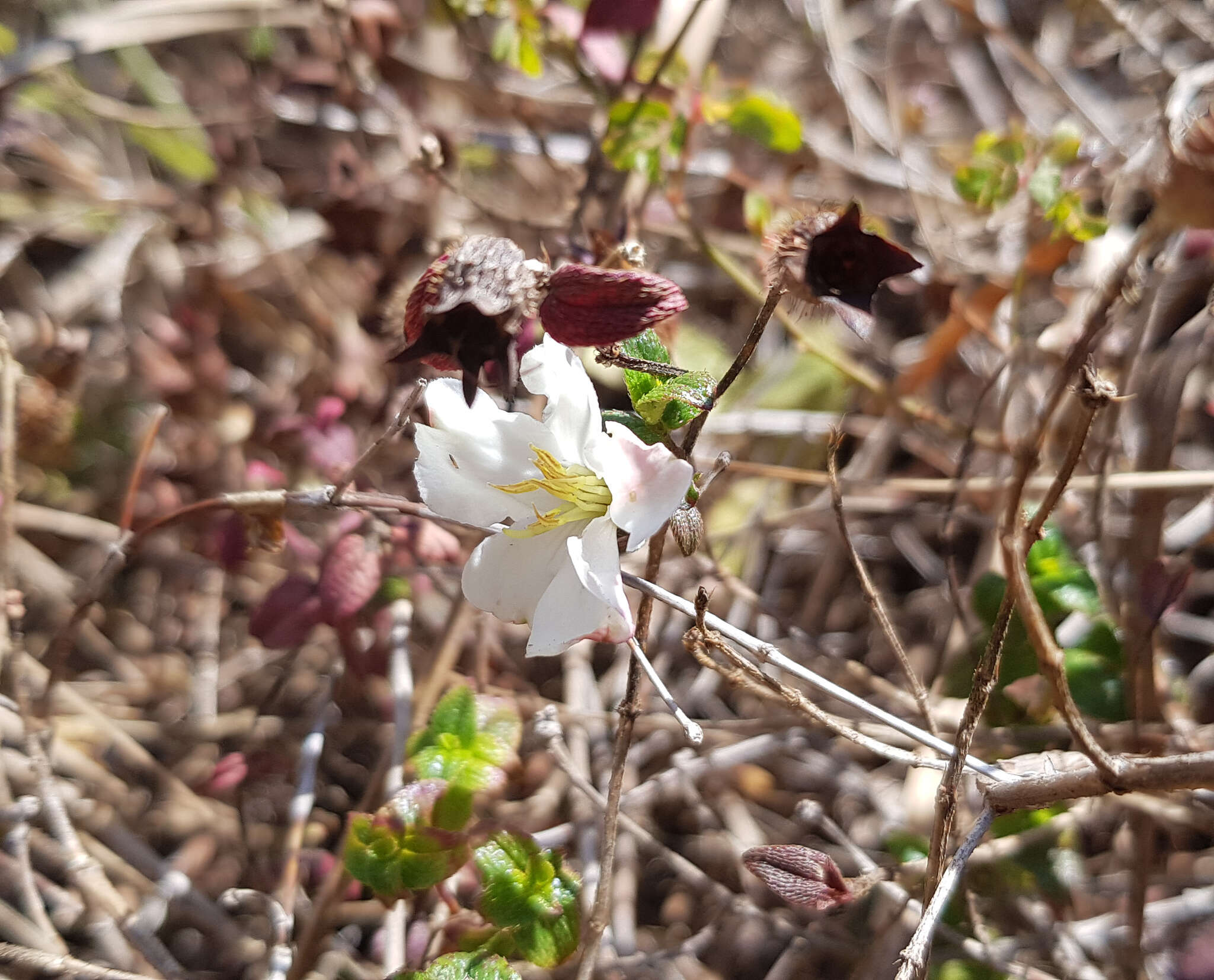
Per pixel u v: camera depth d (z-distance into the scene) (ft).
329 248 0.79
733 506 0.80
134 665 0.74
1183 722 0.60
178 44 0.93
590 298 0.36
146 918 0.56
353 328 0.77
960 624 0.64
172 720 0.72
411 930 0.56
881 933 0.54
